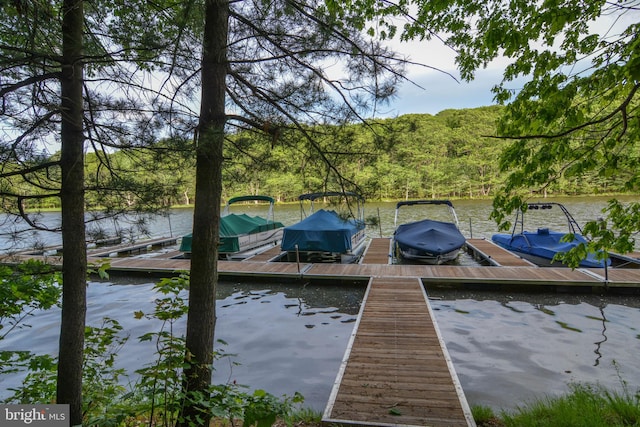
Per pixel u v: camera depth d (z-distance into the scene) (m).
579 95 2.52
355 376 4.04
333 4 2.84
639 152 2.48
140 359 5.06
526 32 2.63
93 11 2.50
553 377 4.29
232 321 6.66
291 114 3.05
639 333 5.55
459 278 8.29
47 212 3.24
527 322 6.16
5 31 2.33
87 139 2.54
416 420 3.20
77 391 2.57
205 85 2.68
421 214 26.75
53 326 6.52
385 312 6.27
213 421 3.27
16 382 4.48
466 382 4.24
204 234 2.68
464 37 3.59
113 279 10.04
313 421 3.31
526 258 10.93
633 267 9.86
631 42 2.14
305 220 11.95
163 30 2.52
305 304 7.59
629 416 2.93
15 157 2.29
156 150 2.62
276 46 2.88
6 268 2.51
